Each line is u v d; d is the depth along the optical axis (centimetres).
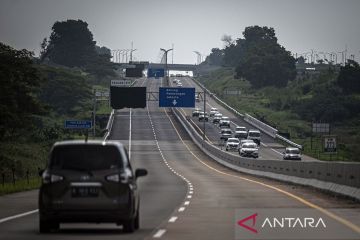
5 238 4253
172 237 4344
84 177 4409
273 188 10644
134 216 4609
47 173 4434
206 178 15062
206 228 4894
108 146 4503
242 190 10081
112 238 4259
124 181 4441
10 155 17812
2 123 18612
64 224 5134
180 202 7756
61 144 4506
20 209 6656
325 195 8712
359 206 6850
